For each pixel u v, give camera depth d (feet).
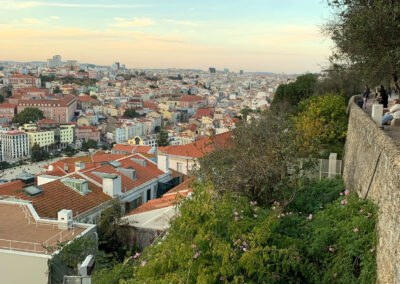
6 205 71.00
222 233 35.78
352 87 141.18
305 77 189.37
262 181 51.42
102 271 43.75
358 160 51.13
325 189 56.44
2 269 52.08
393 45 55.93
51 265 50.47
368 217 37.06
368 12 55.98
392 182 30.40
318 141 56.18
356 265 34.99
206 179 51.67
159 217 68.28
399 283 25.09
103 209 74.84
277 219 39.78
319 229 39.63
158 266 31.32
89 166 119.55
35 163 528.22
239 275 31.73
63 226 61.62
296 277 35.81
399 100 63.87
